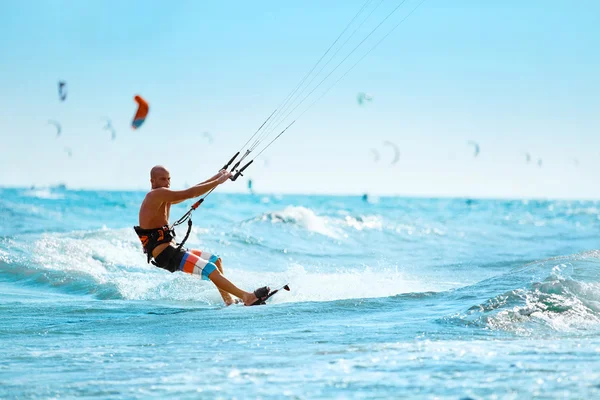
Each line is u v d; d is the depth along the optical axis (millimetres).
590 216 155625
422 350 15539
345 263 51594
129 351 17141
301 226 74688
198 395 11875
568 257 28266
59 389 12727
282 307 24797
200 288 32094
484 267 47438
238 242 61125
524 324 19281
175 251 27422
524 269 27922
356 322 21016
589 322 19469
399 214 144500
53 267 39312
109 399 11875
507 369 13141
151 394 12109
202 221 99750
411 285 33469
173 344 18156
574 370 12898
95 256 44688
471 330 18812
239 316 23297
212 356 15945
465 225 100062
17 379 13711
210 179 27906
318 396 11469
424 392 11484
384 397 11250
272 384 12508
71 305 27656
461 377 12523
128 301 29344
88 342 18875
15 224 84938
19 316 24766
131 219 103250
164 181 27734
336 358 14961
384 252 61750
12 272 38156
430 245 69812
